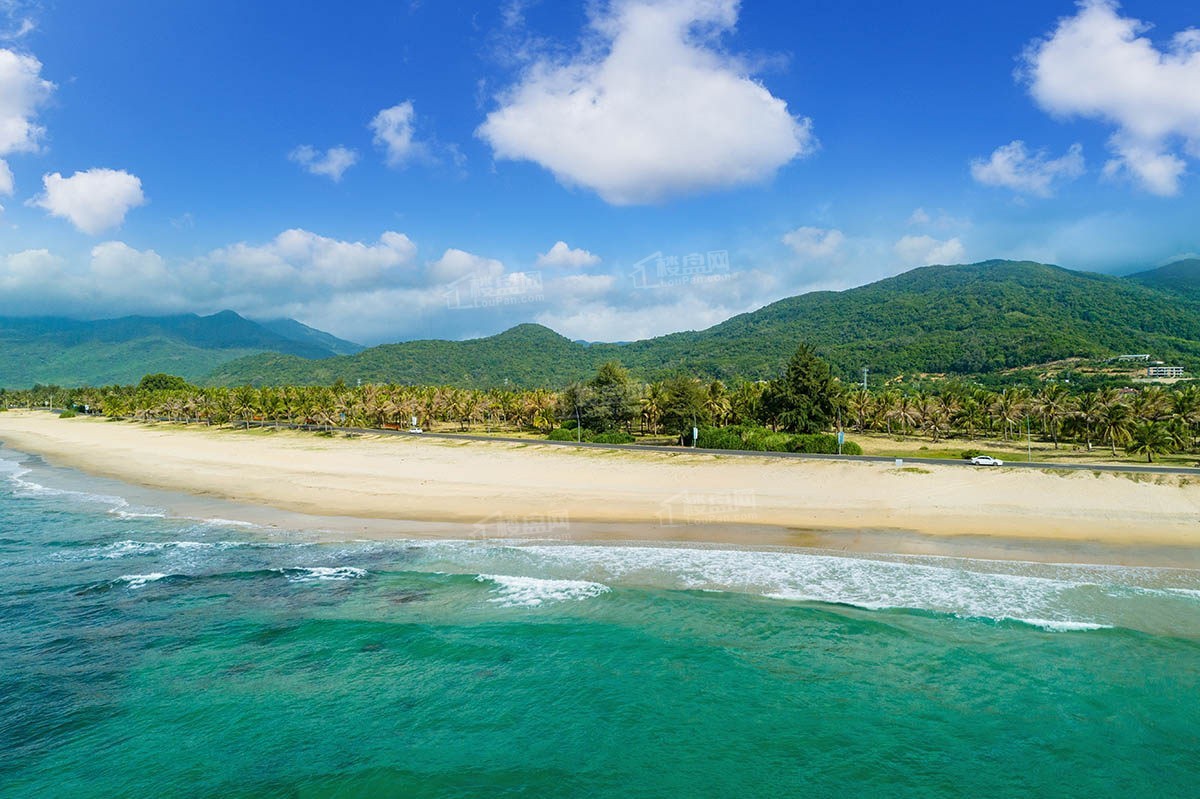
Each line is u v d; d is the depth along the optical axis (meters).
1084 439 89.06
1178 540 35.69
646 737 19.38
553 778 17.72
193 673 23.39
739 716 20.28
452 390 131.38
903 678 22.14
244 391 138.25
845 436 101.44
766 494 47.97
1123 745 18.61
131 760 18.70
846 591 29.05
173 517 46.28
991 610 26.84
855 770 17.80
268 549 37.31
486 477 58.44
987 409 100.88
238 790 17.42
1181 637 24.44
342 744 19.31
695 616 26.95
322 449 85.12
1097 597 28.02
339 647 25.11
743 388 110.50
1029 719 19.83
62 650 25.19
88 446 101.25
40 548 38.41
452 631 26.17
